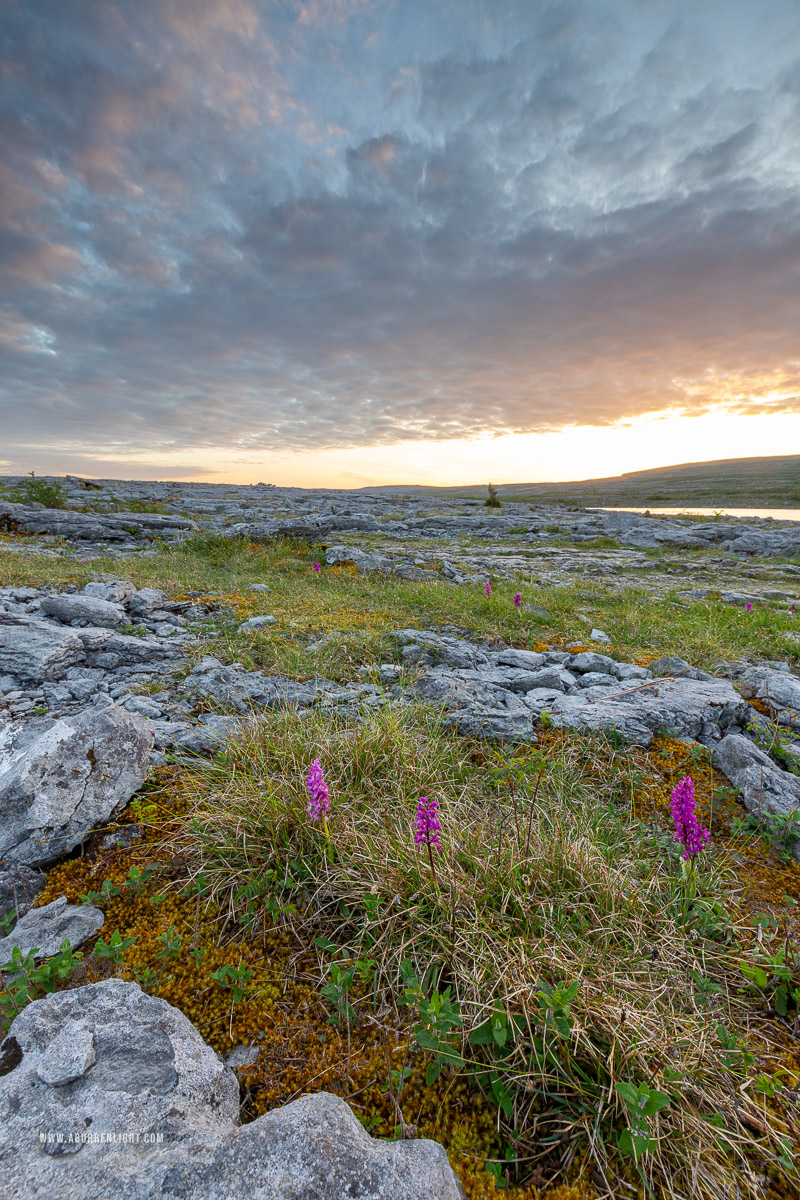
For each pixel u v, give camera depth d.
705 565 20.27
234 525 20.66
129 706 5.02
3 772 3.69
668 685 6.13
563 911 2.97
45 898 3.01
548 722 5.18
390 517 32.97
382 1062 2.27
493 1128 2.07
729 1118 2.14
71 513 19.09
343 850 3.29
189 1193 1.57
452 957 2.64
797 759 4.79
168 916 2.94
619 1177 1.93
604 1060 2.16
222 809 3.54
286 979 2.63
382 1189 1.63
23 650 5.77
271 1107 2.10
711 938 3.02
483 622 8.92
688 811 3.03
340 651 6.76
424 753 4.34
